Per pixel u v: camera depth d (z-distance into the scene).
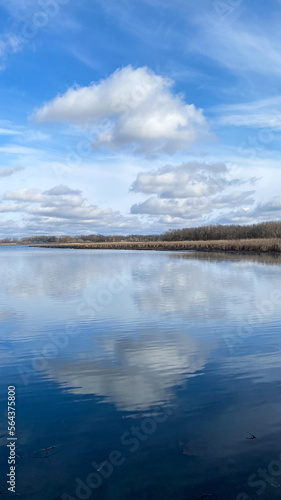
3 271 28.42
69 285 19.52
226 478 3.85
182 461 4.12
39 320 11.41
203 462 4.08
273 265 30.30
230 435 4.61
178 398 5.71
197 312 12.20
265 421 4.95
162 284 19.27
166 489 3.70
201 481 3.80
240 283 19.19
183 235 109.75
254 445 4.39
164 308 12.95
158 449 4.35
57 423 4.98
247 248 56.66
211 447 4.36
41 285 19.59
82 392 6.01
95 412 5.29
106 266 32.34
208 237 101.88
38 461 4.16
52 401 5.67
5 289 18.14
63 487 3.76
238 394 5.81
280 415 5.11
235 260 37.38
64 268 30.98
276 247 50.09
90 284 19.81
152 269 28.31
